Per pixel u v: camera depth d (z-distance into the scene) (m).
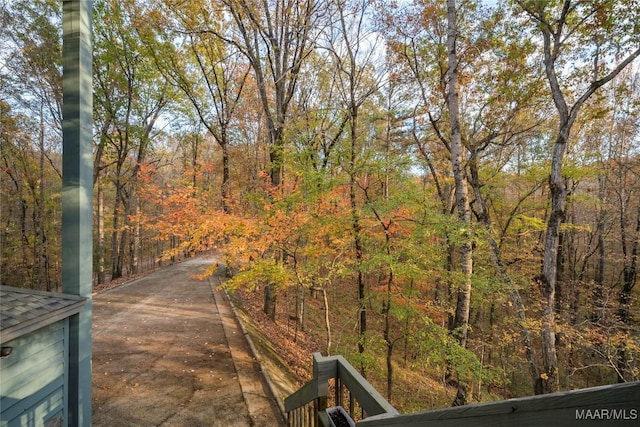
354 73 10.13
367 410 1.92
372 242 7.78
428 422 1.24
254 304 13.58
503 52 9.33
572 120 7.89
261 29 10.13
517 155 12.07
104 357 6.73
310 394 2.74
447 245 7.12
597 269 17.33
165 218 6.76
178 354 7.00
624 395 0.57
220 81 15.62
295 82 10.66
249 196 7.11
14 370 2.98
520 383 11.51
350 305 15.41
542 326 7.85
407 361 11.65
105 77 15.39
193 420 4.72
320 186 6.90
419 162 7.64
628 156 13.94
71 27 3.97
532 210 12.43
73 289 3.81
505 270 8.84
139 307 10.70
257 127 15.75
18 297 3.30
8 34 12.09
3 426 2.85
